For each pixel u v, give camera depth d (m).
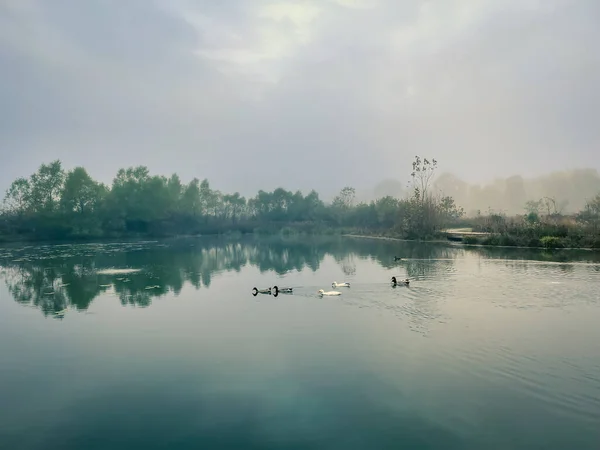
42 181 95.12
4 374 15.92
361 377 14.89
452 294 27.41
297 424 11.94
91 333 20.80
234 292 30.44
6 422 12.47
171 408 13.07
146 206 105.94
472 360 16.14
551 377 14.57
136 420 12.43
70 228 94.31
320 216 139.62
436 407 12.73
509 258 45.69
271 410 12.76
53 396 14.06
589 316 21.72
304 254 58.16
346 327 20.67
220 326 21.45
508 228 63.38
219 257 55.75
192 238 105.69
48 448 11.09
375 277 35.19
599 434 11.18
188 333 20.41
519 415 12.20
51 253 62.62
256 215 152.88
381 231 100.94
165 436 11.54
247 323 21.88
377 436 11.27
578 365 15.50
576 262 41.28
